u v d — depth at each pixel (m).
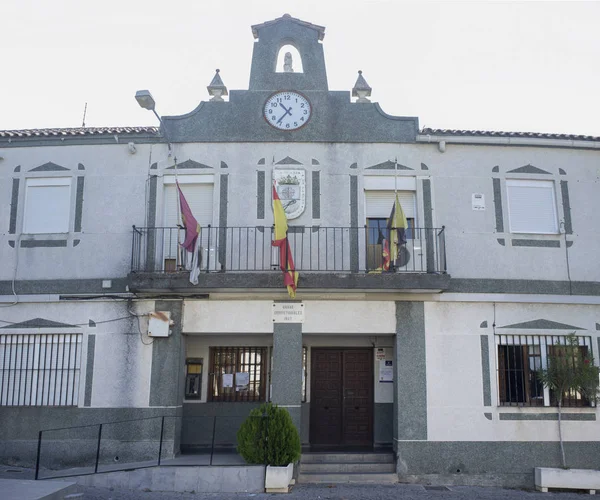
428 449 12.56
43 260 13.40
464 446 12.59
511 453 12.61
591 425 12.82
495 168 13.82
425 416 12.70
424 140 13.71
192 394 14.55
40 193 13.77
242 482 11.44
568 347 12.71
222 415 14.45
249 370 14.69
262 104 13.94
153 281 12.47
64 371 12.99
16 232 13.53
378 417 14.41
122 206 13.57
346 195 13.55
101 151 13.83
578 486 12.00
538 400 12.98
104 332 13.05
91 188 13.67
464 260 13.34
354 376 14.73
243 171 13.62
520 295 13.23
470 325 13.11
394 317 13.05
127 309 13.10
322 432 14.47
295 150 13.73
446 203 13.60
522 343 13.18
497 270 13.34
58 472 11.89
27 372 13.04
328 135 13.80
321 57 14.28
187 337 13.91
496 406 12.77
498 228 13.54
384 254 12.64
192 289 12.66
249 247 13.27
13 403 12.92
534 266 13.44
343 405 14.59
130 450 12.51
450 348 12.99
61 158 13.82
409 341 12.98
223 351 14.78
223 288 12.57
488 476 12.50
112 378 12.84
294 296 12.61
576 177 13.94
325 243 13.29
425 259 13.27
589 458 12.70
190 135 13.80
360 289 12.65
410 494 11.41
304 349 14.80
